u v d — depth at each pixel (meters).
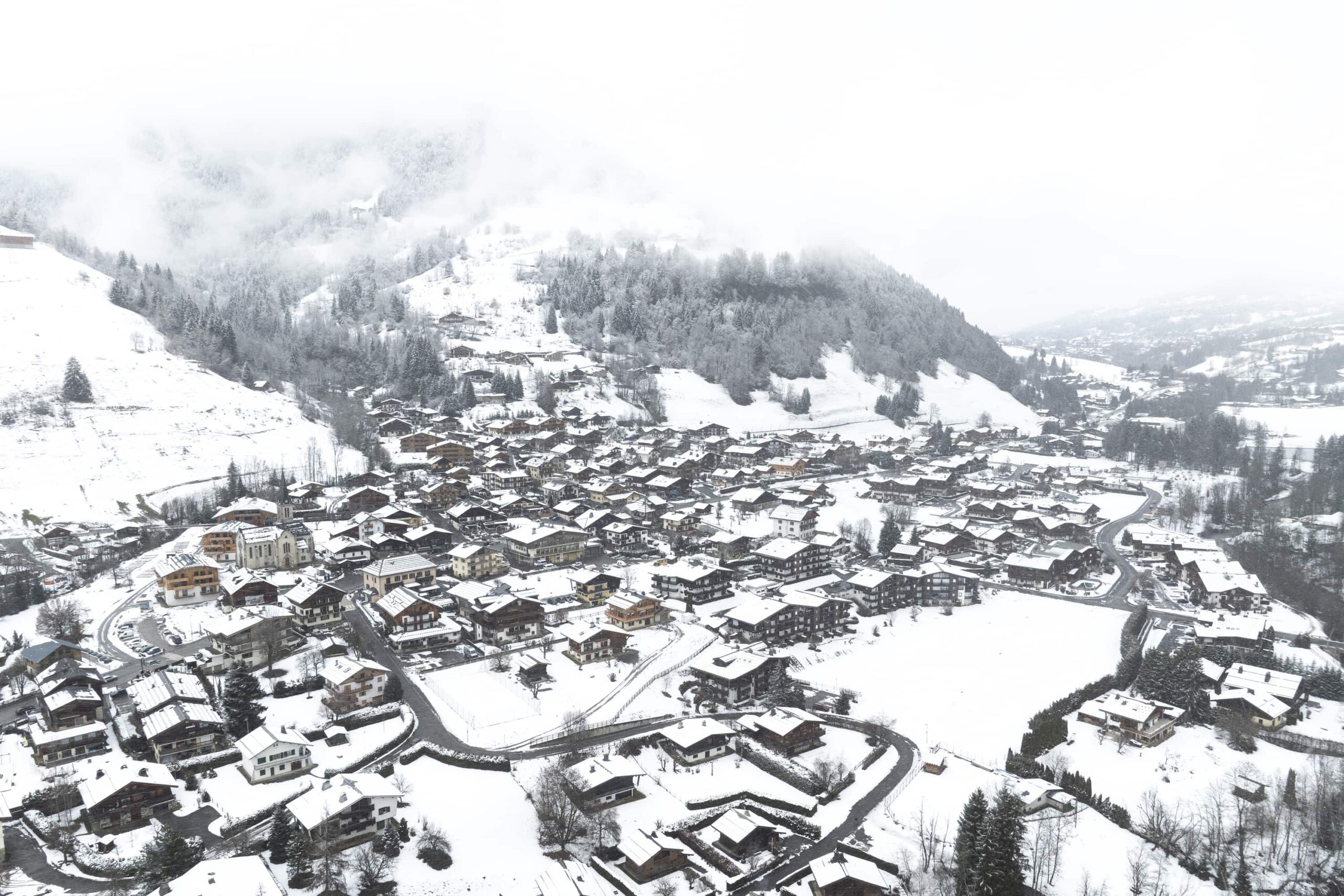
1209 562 163.12
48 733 83.25
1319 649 130.38
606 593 135.62
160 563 134.75
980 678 116.38
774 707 100.25
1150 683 110.56
